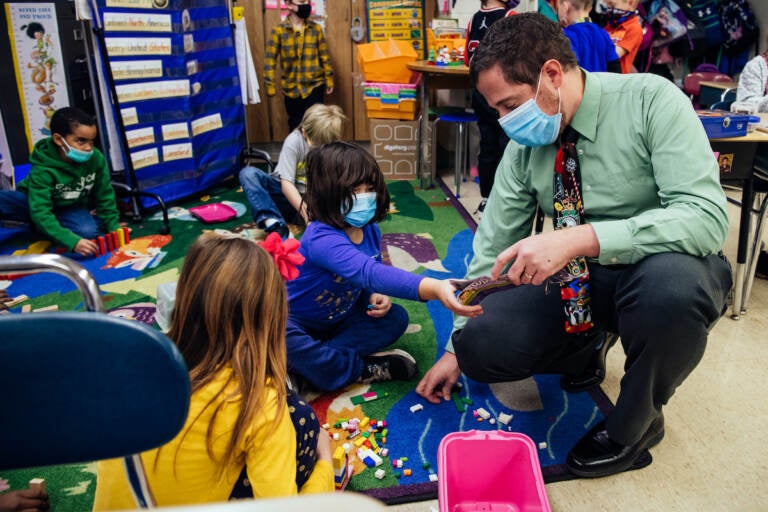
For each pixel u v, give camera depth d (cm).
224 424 98
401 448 159
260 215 313
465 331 154
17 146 343
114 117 324
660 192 135
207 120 382
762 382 188
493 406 176
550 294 155
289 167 313
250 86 418
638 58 479
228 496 108
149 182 346
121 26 317
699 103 414
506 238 166
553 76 131
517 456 136
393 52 404
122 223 336
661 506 141
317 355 172
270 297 104
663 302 124
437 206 359
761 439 163
